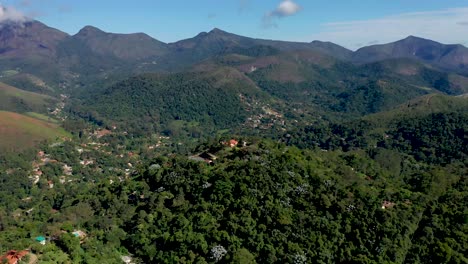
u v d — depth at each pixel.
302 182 120.88
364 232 106.50
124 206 132.62
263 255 101.25
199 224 110.88
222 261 100.62
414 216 114.69
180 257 104.31
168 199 130.75
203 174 133.88
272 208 110.25
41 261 97.12
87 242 109.38
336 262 101.06
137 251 112.00
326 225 106.69
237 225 107.12
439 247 103.75
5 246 100.75
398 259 102.44
